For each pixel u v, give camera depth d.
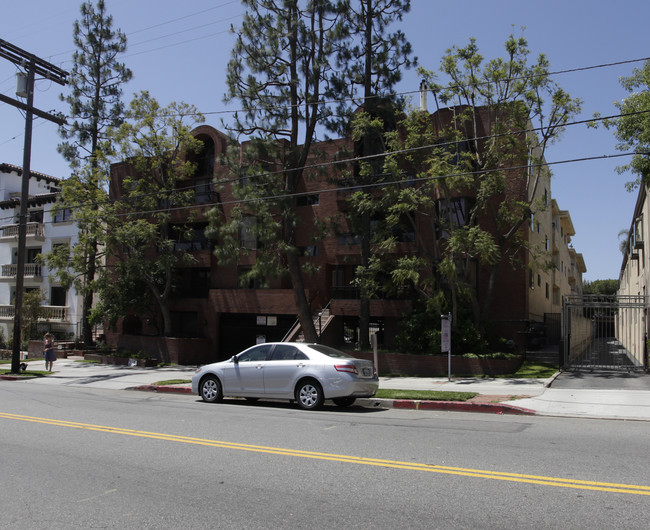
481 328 21.08
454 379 18.61
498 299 22.92
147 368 25.69
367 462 7.06
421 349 21.25
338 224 23.59
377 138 24.23
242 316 29.44
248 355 13.59
